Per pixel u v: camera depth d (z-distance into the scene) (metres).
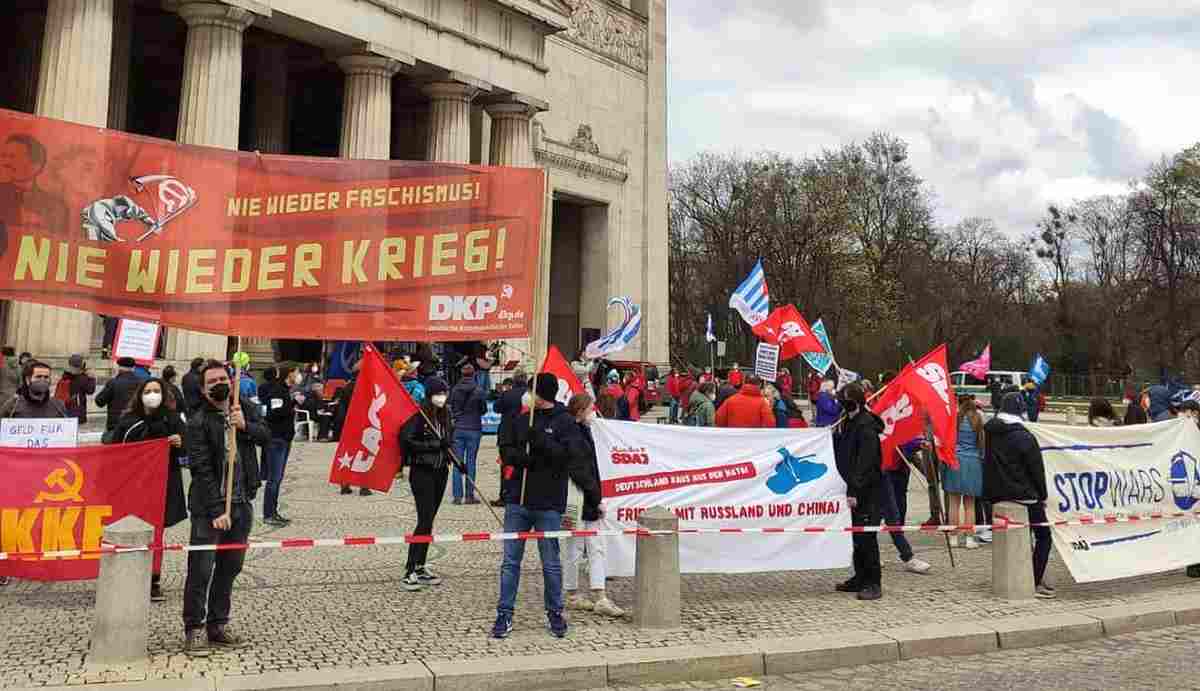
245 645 7.29
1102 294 78.50
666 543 8.26
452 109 34.78
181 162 7.76
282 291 7.94
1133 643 8.52
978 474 12.73
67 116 23.91
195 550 7.10
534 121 44.59
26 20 33.03
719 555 9.37
